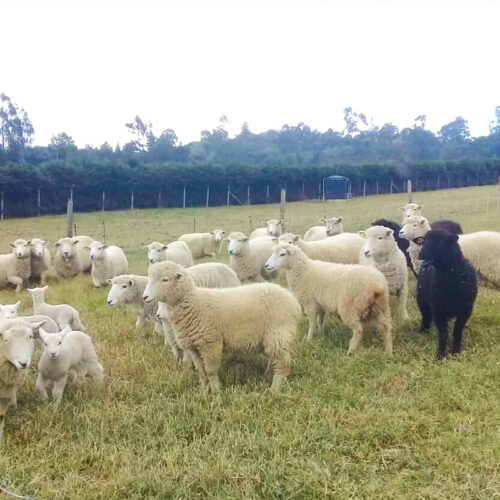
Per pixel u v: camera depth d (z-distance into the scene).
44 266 8.00
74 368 3.87
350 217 18.36
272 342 3.67
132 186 27.09
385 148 53.66
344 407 3.30
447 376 3.64
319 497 2.57
